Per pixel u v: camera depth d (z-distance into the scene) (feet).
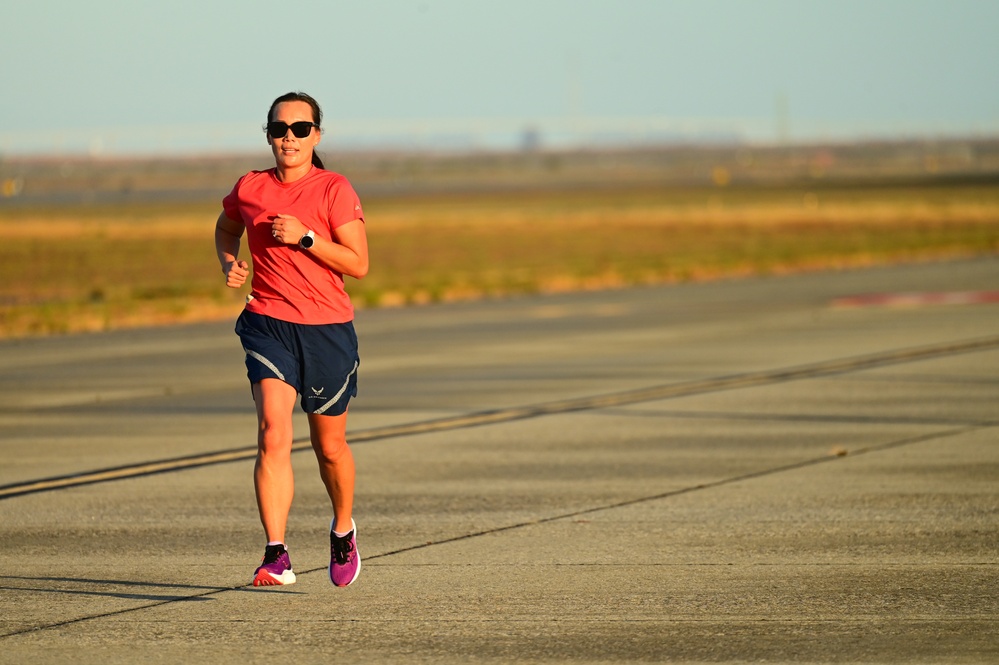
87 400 150.51
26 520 88.53
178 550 79.87
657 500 93.97
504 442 119.03
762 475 102.83
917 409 135.54
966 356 180.75
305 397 67.56
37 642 61.21
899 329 217.97
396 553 78.64
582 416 133.90
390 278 374.84
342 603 67.72
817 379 159.22
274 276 67.00
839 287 322.34
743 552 78.33
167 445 119.44
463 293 326.03
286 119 66.44
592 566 75.15
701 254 477.36
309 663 58.08
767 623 63.72
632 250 510.99
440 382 161.07
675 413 135.03
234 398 151.64
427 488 98.58
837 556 77.20
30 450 116.98
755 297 295.48
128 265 445.37
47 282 371.15
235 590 70.49
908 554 77.56
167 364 187.62
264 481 65.82
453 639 61.46
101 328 249.34
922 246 499.10
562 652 59.47
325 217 66.59
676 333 217.97
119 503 94.17
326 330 66.95
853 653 59.16
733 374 164.96
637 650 59.67
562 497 95.25
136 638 61.77
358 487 99.14
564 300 298.56
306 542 81.92
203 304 297.12
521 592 69.62
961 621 63.93
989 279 339.36
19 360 193.77
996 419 128.98
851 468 105.40
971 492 95.76
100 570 75.00
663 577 72.54
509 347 200.64
